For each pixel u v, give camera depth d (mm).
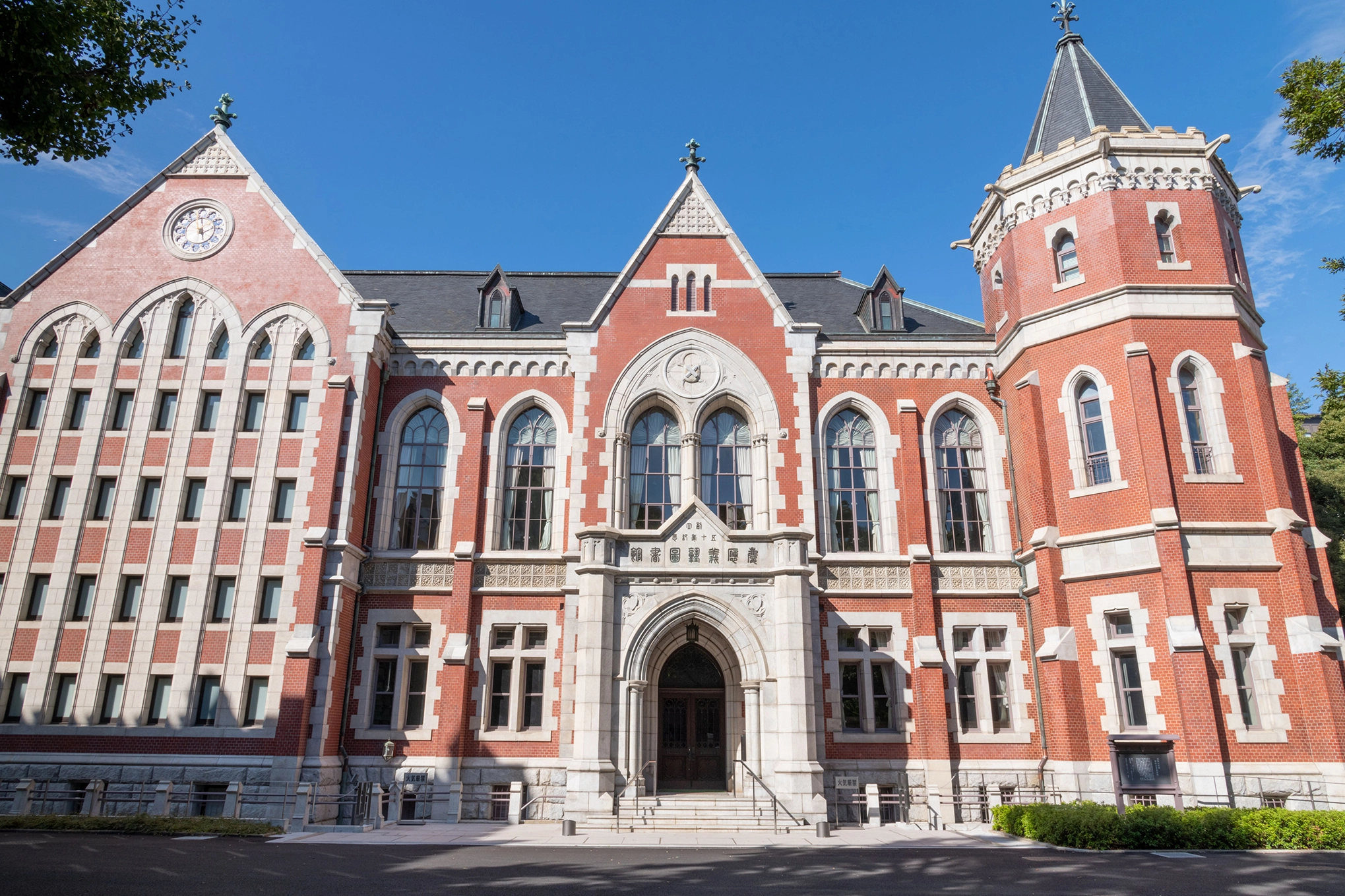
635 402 25844
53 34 13531
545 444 26312
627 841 18297
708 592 22359
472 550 24406
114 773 21516
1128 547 21906
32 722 22016
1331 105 17391
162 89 15500
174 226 26266
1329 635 21156
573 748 22484
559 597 24359
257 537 23453
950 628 24641
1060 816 17625
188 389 24844
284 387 24828
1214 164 24938
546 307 29297
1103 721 21578
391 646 24203
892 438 26312
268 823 19359
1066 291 24469
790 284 31641
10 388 24750
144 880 12648
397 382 26453
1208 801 19359
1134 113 26016
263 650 22547
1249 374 22641
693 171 28281
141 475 24156
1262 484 21906
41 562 23359
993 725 24141
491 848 17156
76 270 25750
